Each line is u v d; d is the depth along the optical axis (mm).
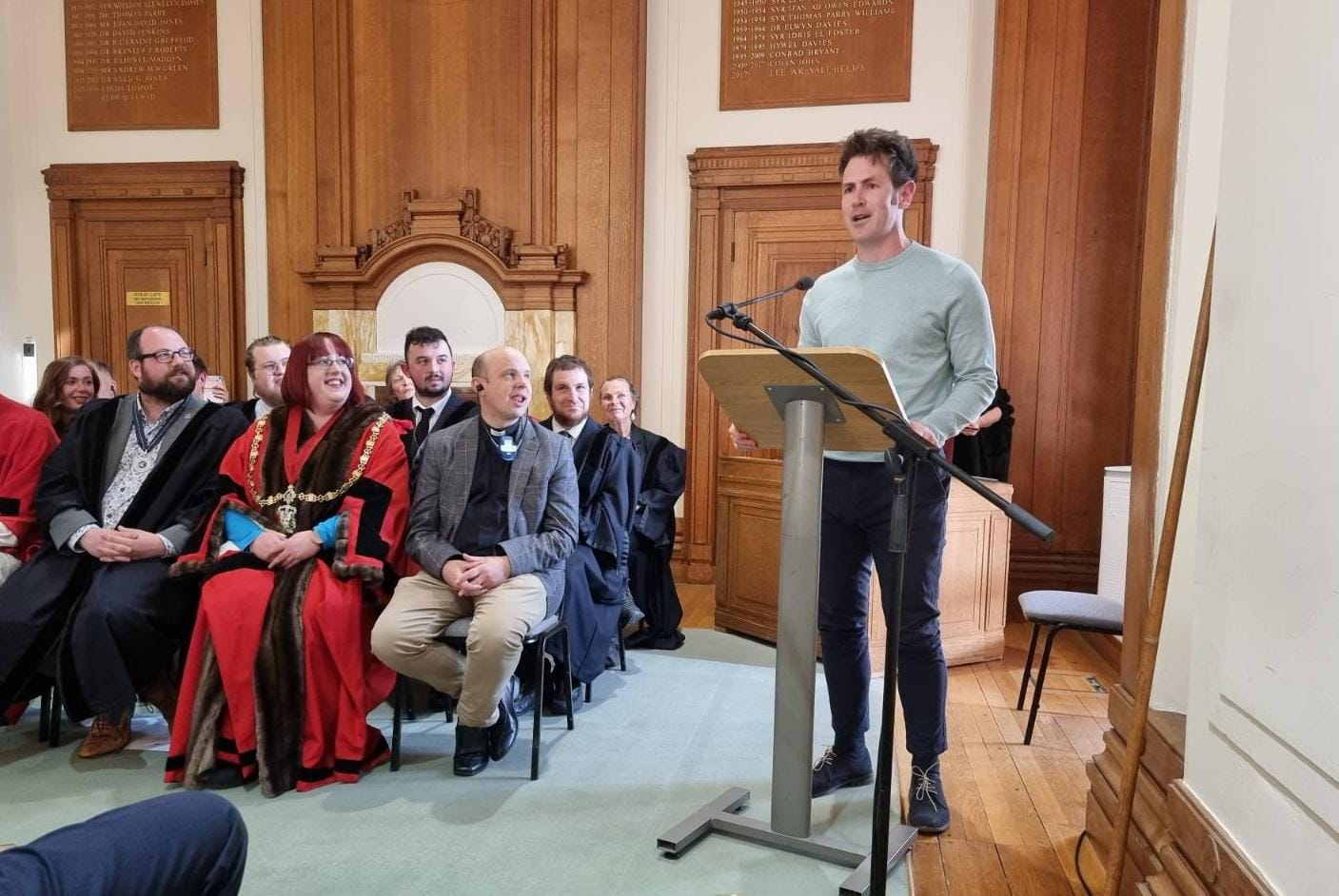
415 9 5789
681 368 5652
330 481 2658
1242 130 1296
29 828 2186
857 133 2111
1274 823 1147
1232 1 1345
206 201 6027
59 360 3738
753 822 2135
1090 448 4883
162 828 979
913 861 2041
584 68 5586
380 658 2477
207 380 3971
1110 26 4770
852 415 1800
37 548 2969
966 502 3785
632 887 1897
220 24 5992
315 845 2088
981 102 5145
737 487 4254
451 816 2248
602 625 3168
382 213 5875
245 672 2434
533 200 5699
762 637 4113
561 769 2566
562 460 2830
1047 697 3371
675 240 5625
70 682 2574
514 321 5711
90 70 6086
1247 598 1232
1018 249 4926
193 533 2752
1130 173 4777
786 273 5465
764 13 5410
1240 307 1277
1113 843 1547
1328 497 1036
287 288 5953
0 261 6051
